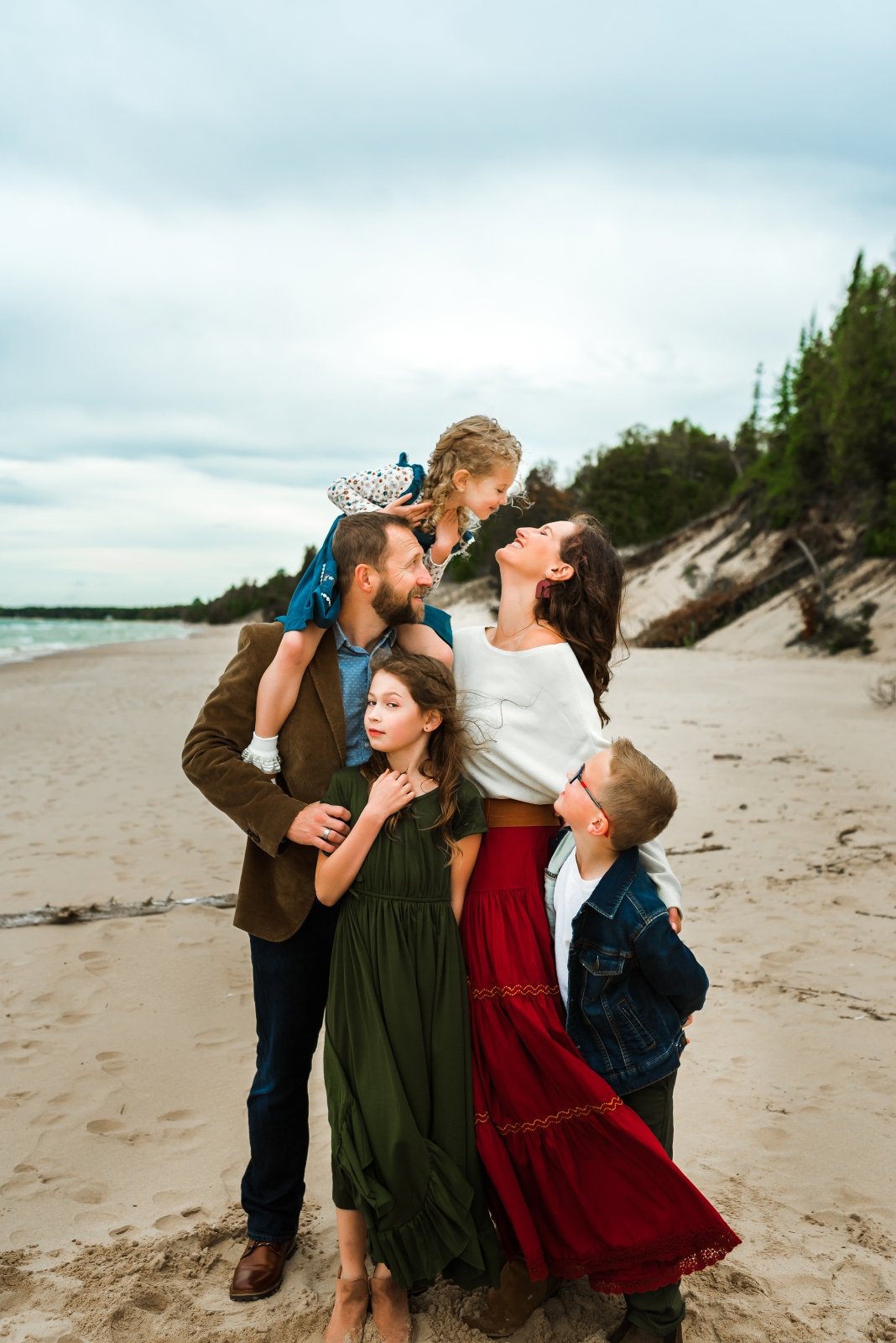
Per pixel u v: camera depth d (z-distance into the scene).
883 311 29.38
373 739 2.31
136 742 13.61
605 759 2.25
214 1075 3.70
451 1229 2.23
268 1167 2.53
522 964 2.31
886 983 4.37
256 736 2.47
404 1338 2.30
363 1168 2.22
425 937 2.30
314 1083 3.78
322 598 2.35
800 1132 3.21
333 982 2.36
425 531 2.63
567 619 2.48
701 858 6.48
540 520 34.41
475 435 2.51
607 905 2.21
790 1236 2.67
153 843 7.39
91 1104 3.46
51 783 10.13
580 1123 2.22
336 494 2.69
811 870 6.07
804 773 9.08
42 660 37.00
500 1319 2.35
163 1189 2.94
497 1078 2.29
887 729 11.70
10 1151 3.14
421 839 2.31
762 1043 3.85
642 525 52.12
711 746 10.77
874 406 28.66
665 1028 2.29
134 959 4.88
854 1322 2.34
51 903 5.81
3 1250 2.61
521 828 2.43
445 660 2.55
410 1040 2.27
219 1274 2.56
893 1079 3.54
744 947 4.88
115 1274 2.49
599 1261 2.23
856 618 24.16
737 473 63.53
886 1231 2.70
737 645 26.62
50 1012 4.25
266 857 2.51
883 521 27.72
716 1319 2.35
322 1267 2.61
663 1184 2.16
